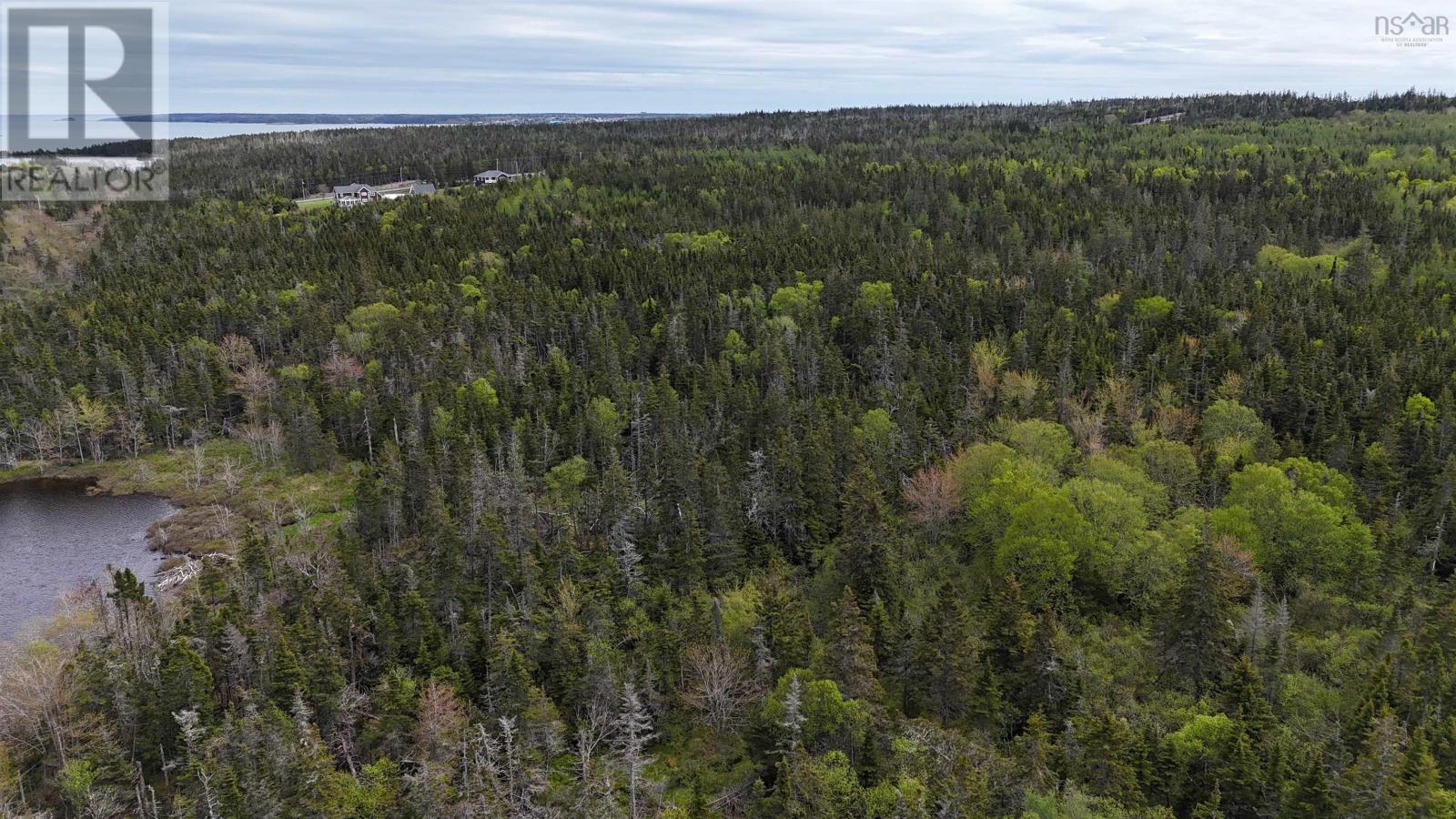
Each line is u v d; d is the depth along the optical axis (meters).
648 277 177.62
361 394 136.12
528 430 119.19
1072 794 55.97
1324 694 69.62
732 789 68.12
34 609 98.56
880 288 160.50
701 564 91.81
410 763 68.62
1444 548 91.06
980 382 130.00
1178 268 181.50
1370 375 131.75
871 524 90.00
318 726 71.88
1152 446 102.50
